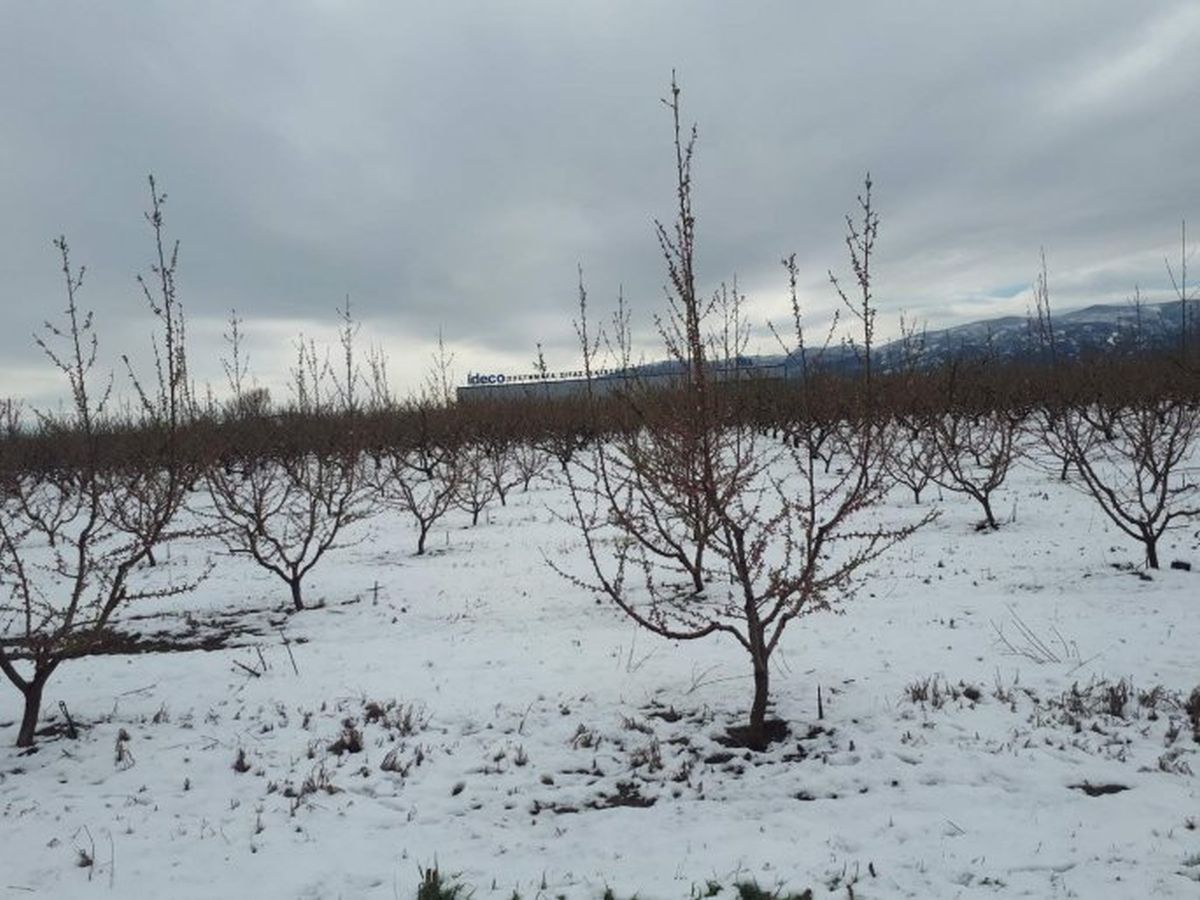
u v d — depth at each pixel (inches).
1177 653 271.7
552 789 205.5
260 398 821.9
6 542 240.8
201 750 231.1
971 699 244.1
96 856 173.6
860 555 256.4
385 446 846.5
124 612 428.5
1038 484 705.6
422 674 293.3
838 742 219.0
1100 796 183.2
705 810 189.8
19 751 232.4
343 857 171.9
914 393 633.0
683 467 235.3
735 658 295.3
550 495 858.1
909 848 165.0
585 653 311.7
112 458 465.7
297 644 353.7
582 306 252.2
